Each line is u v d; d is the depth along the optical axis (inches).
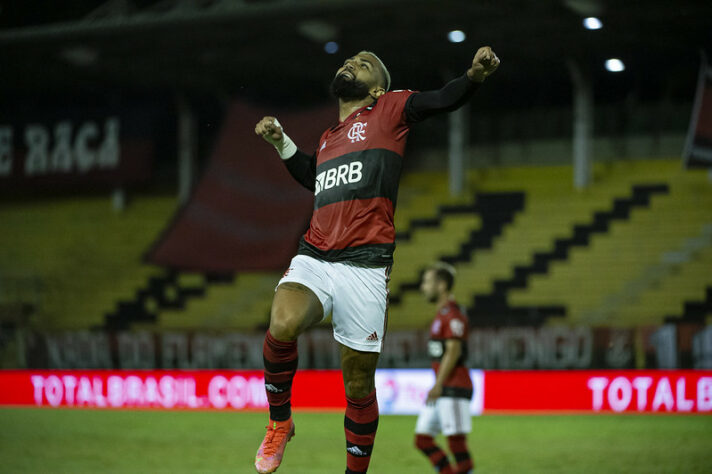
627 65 3041.3
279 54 2974.9
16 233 3725.4
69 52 2871.6
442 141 3508.9
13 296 3395.7
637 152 3277.6
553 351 2209.6
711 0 2317.9
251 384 2257.6
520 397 2114.9
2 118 3705.7
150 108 3540.8
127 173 3518.7
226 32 2689.5
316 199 569.0
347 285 544.1
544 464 1320.1
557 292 2910.9
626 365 2155.5
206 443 1587.1
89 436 1694.1
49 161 3624.5
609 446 1523.1
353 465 578.9
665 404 2054.6
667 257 2888.8
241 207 3228.3
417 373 2113.7
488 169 3444.9
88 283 3435.0
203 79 3334.2
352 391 564.1
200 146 3762.3
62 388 2415.1
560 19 2513.5
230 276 3331.7
